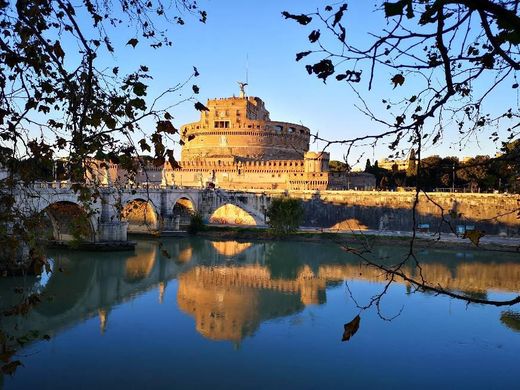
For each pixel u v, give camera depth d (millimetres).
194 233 92438
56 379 24641
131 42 7684
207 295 43750
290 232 86625
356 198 106062
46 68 8141
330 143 5500
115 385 24156
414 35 4809
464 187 104625
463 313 37719
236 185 131625
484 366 27422
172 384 24516
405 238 78812
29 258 9312
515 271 56469
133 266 57500
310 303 41156
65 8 7266
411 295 43656
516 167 7852
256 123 151500
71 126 8438
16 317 35000
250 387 24250
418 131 5305
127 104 7680
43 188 52844
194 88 7316
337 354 29062
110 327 33500
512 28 4191
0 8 7680
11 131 8047
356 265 60906
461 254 69188
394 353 29375
